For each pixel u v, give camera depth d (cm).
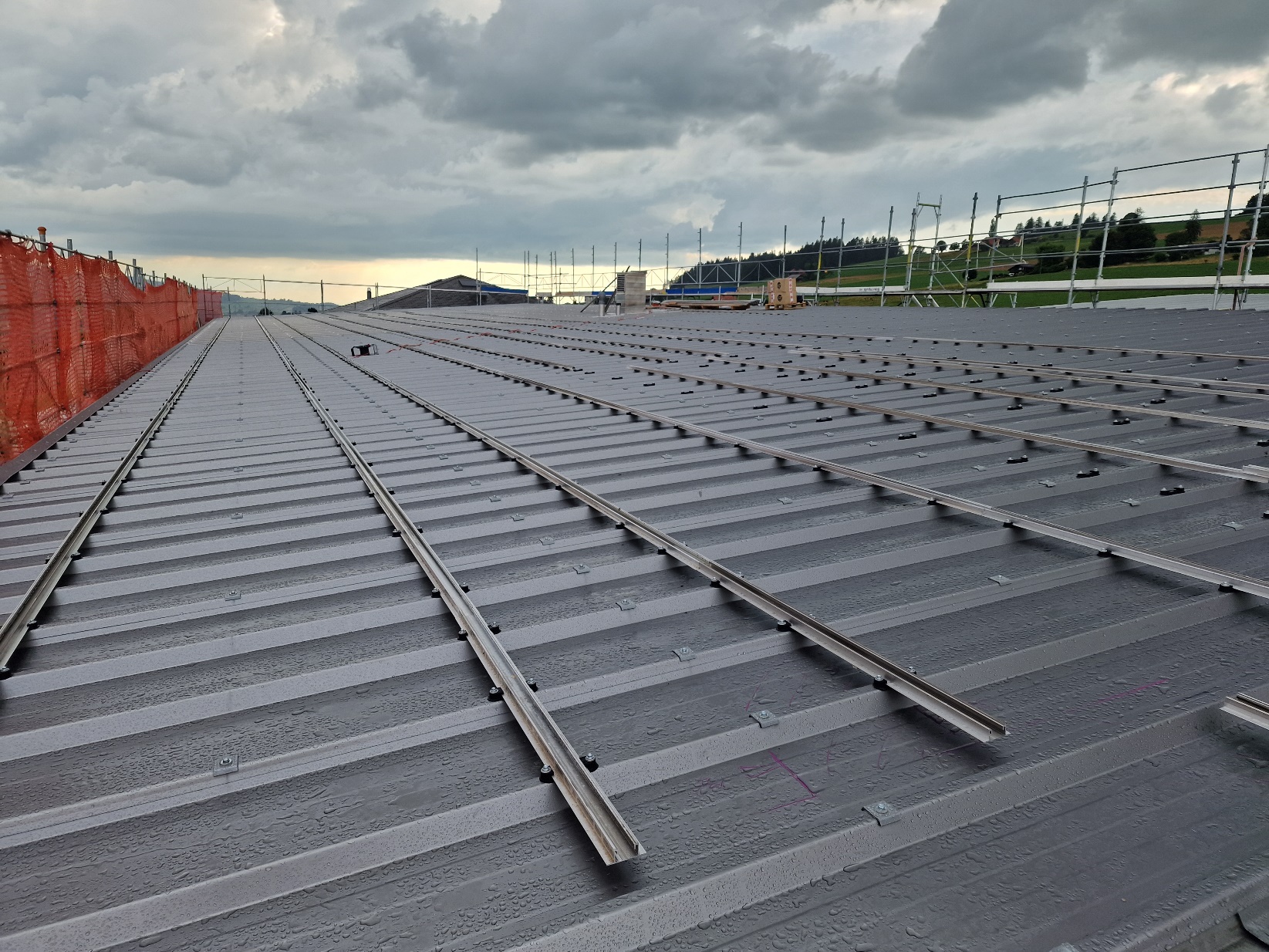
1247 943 166
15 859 199
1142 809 205
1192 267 2261
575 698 264
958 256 2894
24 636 327
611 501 484
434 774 228
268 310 5906
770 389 893
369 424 820
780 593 346
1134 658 279
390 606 338
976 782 214
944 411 723
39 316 831
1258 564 358
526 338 1967
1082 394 764
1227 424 613
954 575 359
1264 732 234
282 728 255
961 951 164
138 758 241
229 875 188
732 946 168
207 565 411
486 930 172
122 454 705
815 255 3869
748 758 230
